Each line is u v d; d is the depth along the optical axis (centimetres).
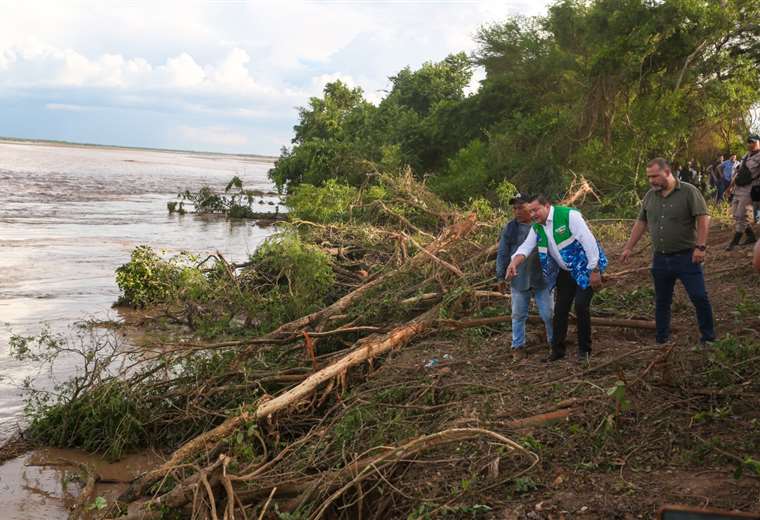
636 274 1027
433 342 840
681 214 626
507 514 433
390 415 631
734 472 435
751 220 1270
